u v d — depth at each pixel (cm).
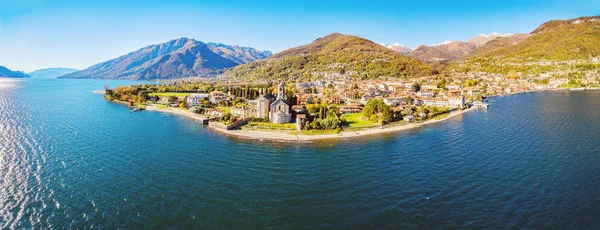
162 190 7262
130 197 6869
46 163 8994
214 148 11156
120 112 19975
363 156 10156
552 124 14450
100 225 5756
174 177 8100
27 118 16488
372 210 6331
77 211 6238
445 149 10738
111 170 8531
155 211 6272
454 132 13638
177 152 10481
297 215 6169
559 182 7494
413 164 9162
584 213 6012
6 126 14062
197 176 8206
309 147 11462
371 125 15125
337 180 7975
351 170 8744
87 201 6656
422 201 6669
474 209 6269
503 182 7581
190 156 10044
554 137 11856
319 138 12962
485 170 8450
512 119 16400
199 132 13962
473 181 7694
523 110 19650
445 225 5706
